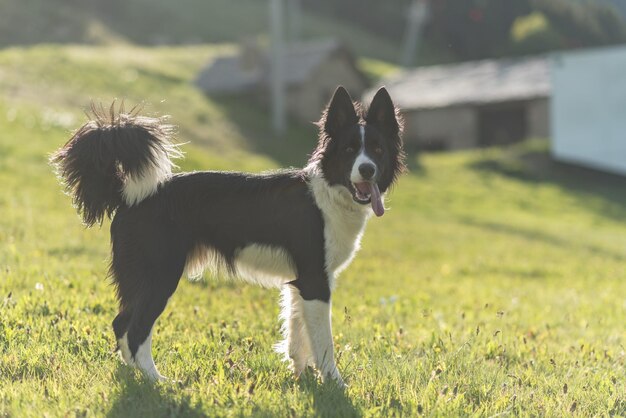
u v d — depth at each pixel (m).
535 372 7.30
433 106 48.53
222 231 6.41
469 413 5.88
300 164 39.75
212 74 53.38
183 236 6.28
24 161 21.81
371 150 6.46
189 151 30.06
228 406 5.69
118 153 6.11
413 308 10.84
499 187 38.06
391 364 6.99
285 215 6.42
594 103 42.22
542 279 16.25
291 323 6.72
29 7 66.88
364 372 6.71
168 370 6.39
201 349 7.12
